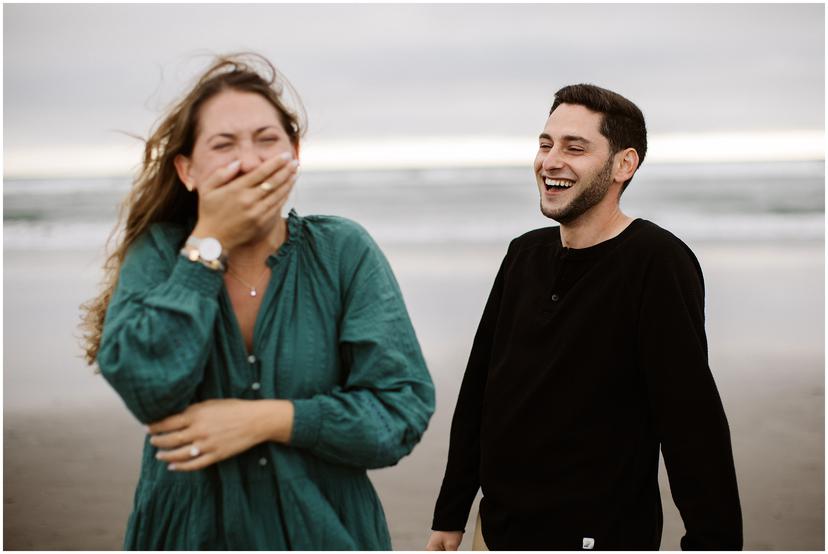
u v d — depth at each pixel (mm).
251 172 1187
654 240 1859
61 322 7066
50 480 4023
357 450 1240
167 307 1160
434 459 4363
